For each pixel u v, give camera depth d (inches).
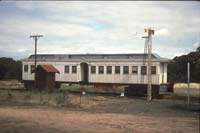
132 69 1428.4
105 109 822.5
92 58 1546.5
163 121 605.6
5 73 2773.1
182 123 583.2
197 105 975.0
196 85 2333.9
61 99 948.0
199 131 501.0
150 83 1228.5
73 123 551.5
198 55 1691.7
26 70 1644.9
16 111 705.0
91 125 535.5
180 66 2647.6
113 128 511.8
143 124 561.6
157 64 1376.7
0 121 553.0
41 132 461.7
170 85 1437.0
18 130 472.7
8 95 1017.5
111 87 1470.2
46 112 702.5
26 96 1004.6
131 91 1422.2
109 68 1478.8
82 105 900.6
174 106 931.3
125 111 784.3
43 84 1494.8
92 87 1604.3
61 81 1577.3
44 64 1588.3
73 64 1553.9
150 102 1081.4
